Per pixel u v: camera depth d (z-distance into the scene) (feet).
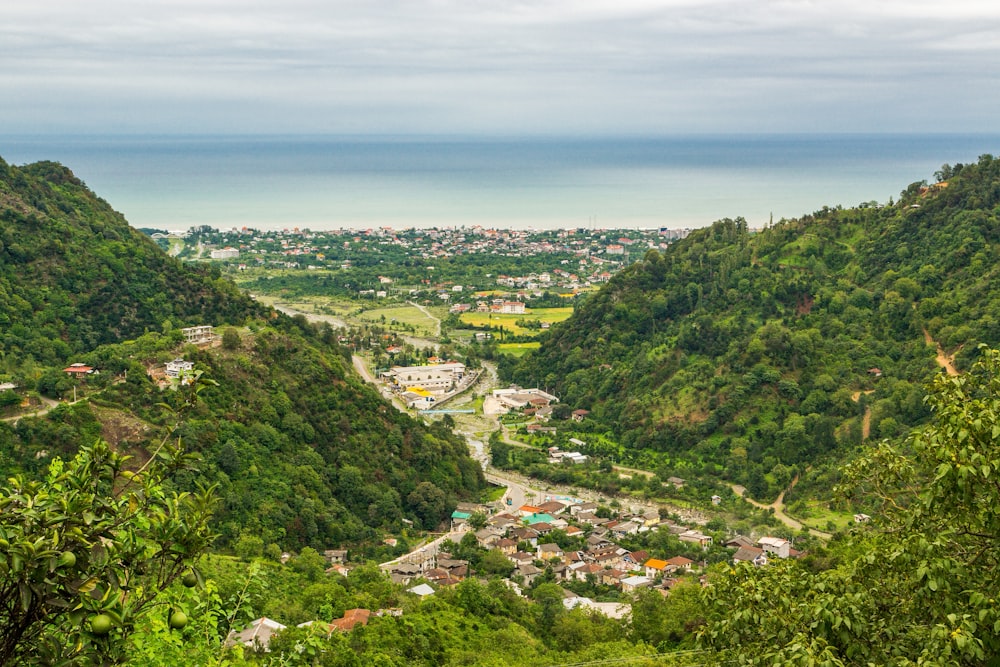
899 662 70.64
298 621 240.94
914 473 87.45
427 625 251.80
